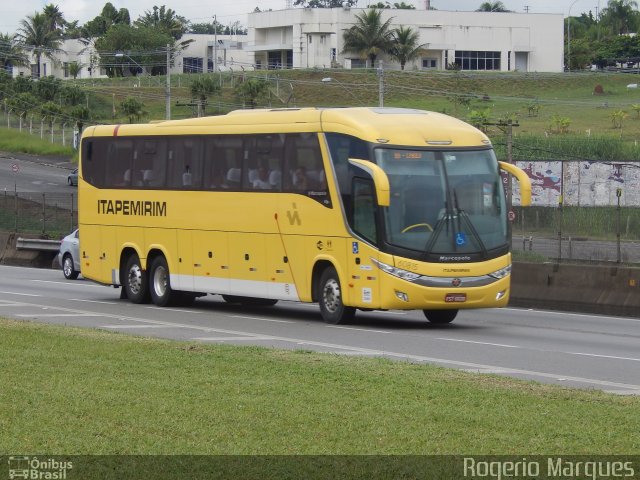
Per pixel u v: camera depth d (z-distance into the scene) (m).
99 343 18.58
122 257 30.27
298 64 129.50
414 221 23.14
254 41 136.88
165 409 12.70
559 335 23.20
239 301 30.80
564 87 117.19
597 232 50.91
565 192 63.19
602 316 28.45
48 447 10.98
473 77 97.12
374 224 23.14
